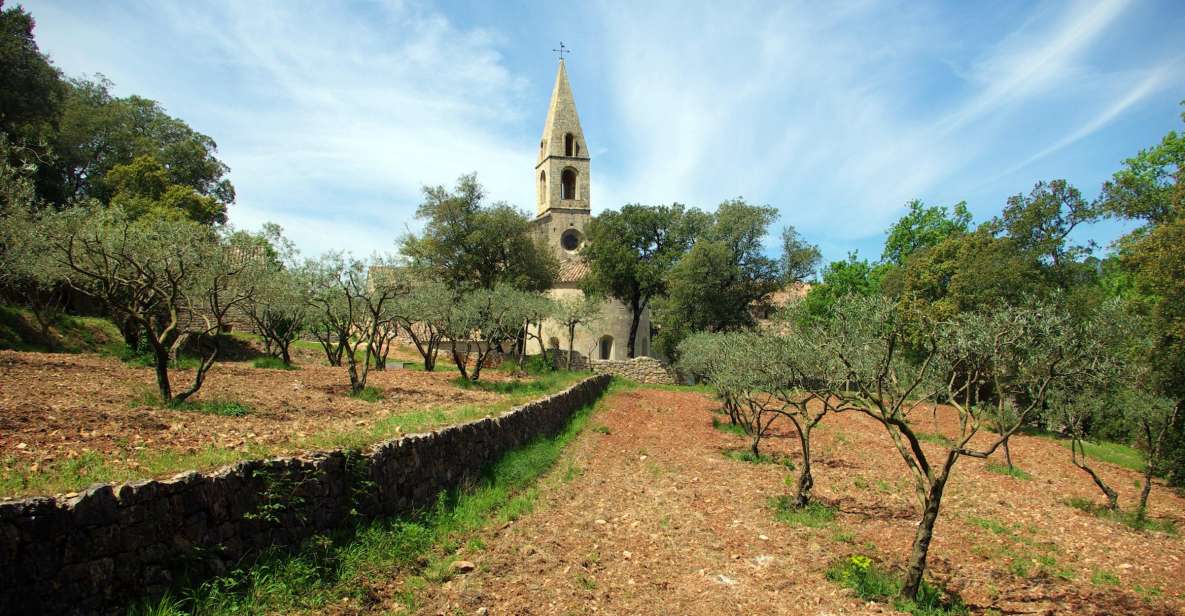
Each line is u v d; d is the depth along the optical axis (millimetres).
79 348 24062
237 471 6559
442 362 41281
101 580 5043
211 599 5582
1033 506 14453
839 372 10312
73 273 17375
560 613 6844
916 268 39656
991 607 7961
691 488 13703
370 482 8305
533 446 15906
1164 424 14938
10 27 30359
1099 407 15125
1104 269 35062
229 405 13266
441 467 10695
